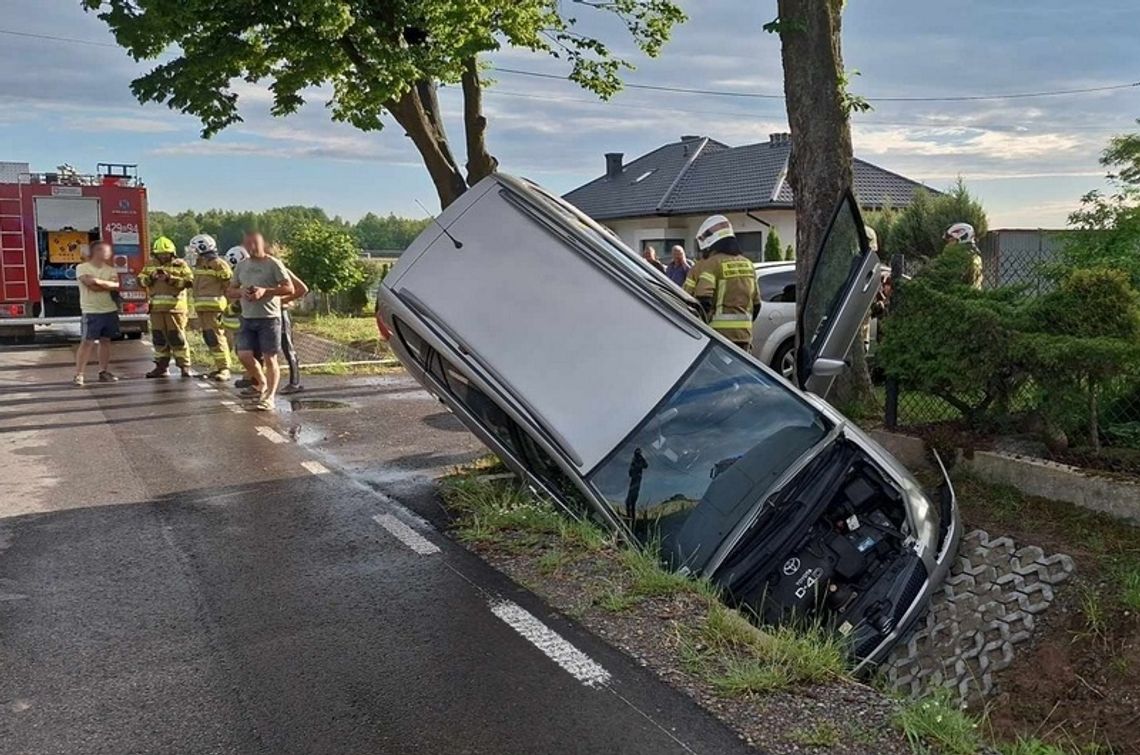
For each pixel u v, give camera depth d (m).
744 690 3.50
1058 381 6.30
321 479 6.99
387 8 9.96
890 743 3.15
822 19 8.05
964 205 21.47
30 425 9.20
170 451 8.00
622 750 3.13
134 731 3.31
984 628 5.14
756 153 30.61
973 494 6.44
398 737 3.25
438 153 10.77
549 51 13.05
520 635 4.05
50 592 4.68
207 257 12.20
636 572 4.52
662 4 13.23
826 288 5.98
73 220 17.17
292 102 11.21
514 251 5.57
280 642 4.05
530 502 5.74
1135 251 7.75
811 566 4.68
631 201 32.03
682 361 5.20
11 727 3.34
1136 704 4.32
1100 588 5.12
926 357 6.98
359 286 24.72
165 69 10.65
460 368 5.25
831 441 4.93
